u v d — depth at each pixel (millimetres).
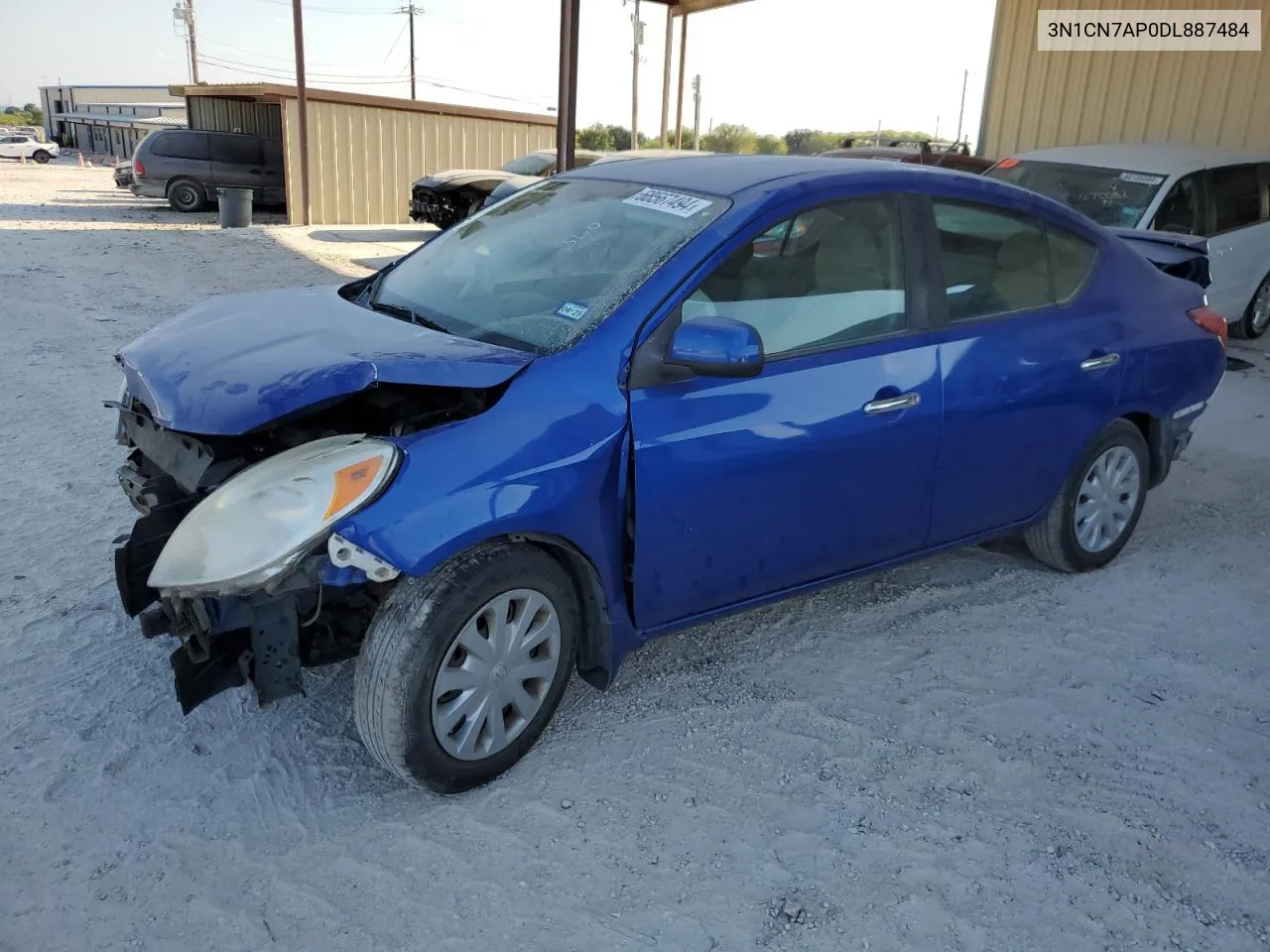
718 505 3162
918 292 3602
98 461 5352
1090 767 3166
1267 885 2695
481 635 2830
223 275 11977
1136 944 2480
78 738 3062
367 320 3264
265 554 2496
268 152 20734
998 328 3824
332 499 2527
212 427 2592
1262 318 10164
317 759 3037
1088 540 4457
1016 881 2668
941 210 3707
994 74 13680
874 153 13594
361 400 3039
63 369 7176
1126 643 3963
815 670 3662
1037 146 13406
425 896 2531
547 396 2865
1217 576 4613
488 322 3254
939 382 3602
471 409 2861
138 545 2971
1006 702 3506
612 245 3357
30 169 35656
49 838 2654
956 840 2809
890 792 2996
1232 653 3916
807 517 3395
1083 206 9047
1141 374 4336
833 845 2770
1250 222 9594
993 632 4000
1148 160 9234
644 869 2656
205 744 3076
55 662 3451
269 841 2697
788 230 3309
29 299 9641
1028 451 4008
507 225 3855
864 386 3400
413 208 16922
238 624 2641
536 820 2820
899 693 3531
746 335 2836
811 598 4242
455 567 2715
